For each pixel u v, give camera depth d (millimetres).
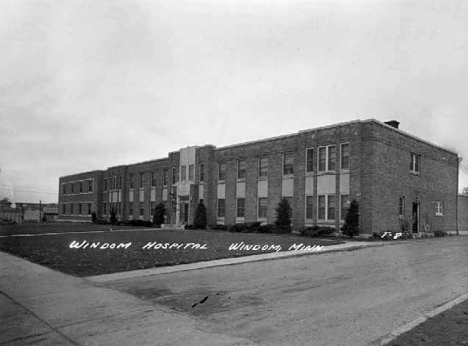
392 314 6785
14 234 26375
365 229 23594
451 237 27328
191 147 37188
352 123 24719
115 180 49500
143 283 9734
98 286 9375
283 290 8898
